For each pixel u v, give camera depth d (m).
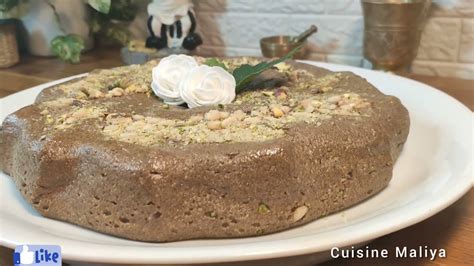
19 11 0.71
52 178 0.36
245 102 0.43
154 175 0.33
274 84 0.48
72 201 0.35
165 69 0.44
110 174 0.34
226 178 0.33
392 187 0.39
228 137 0.36
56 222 0.36
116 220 0.34
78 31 0.76
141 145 0.35
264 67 0.45
